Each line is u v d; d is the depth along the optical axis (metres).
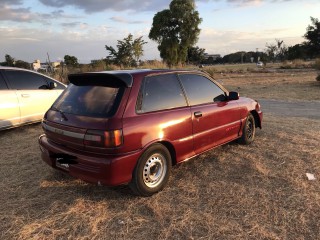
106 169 3.72
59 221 3.63
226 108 5.46
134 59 34.34
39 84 8.33
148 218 3.69
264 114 10.45
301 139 6.66
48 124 4.45
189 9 44.34
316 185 4.48
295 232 3.39
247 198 4.10
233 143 6.39
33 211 3.87
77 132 3.91
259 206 3.90
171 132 4.33
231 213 3.76
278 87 20.02
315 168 5.07
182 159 4.63
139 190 4.07
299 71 37.31
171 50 45.62
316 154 5.70
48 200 4.14
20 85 7.84
